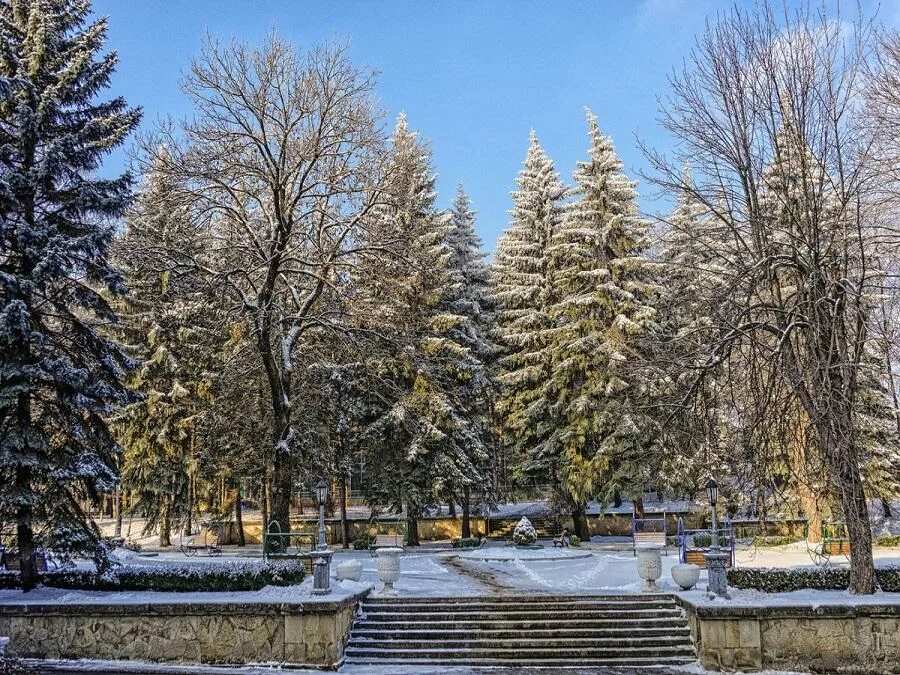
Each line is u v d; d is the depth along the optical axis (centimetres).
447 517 3912
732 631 1421
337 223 2405
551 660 1470
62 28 1859
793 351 1567
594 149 3441
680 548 2309
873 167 1786
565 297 3441
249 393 2848
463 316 3431
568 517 3794
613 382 3145
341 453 3366
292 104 2220
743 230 1756
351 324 2622
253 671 1431
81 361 1761
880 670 1390
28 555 1666
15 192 1669
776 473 1781
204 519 4206
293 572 1728
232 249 2422
